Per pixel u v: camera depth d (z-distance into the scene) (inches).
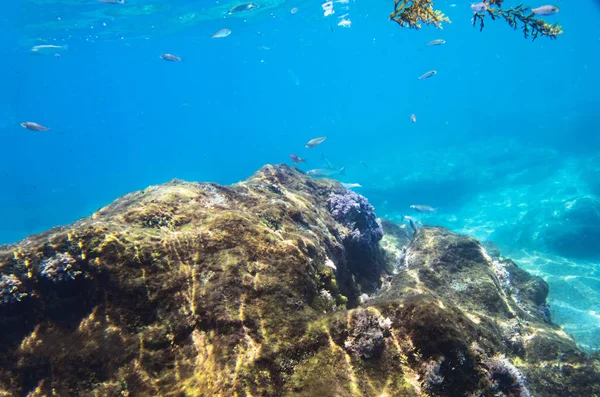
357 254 55.6
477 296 44.9
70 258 27.4
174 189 40.8
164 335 24.6
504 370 22.8
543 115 240.5
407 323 24.5
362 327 24.6
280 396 21.0
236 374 21.6
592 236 79.6
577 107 241.0
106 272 27.0
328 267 35.8
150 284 26.9
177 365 23.1
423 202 125.0
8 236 182.4
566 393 35.1
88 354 24.1
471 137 225.0
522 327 41.8
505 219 98.2
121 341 24.5
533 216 94.5
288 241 33.9
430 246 51.8
